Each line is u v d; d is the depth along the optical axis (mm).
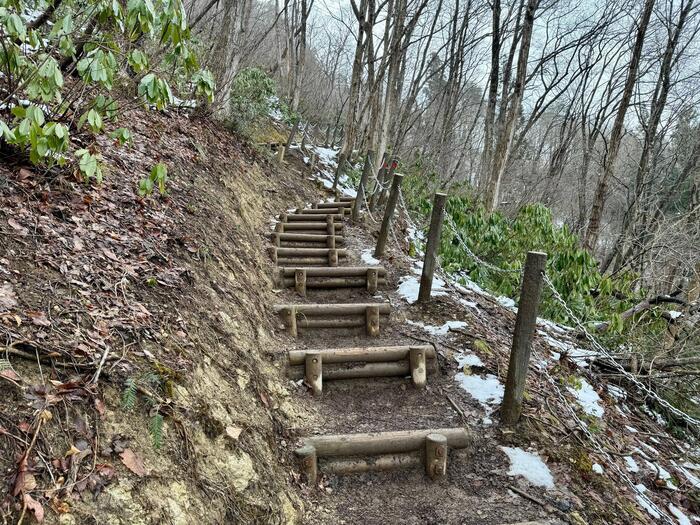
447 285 5590
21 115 2439
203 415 2201
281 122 15156
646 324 5738
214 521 1878
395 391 3766
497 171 9906
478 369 3945
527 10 9508
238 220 5469
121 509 1587
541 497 2770
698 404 4676
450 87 17156
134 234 3178
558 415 3559
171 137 5871
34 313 1999
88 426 1717
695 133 17438
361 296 5230
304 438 2973
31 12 3613
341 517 2594
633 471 3334
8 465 1451
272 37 21922
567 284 6086
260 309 4105
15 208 2588
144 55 2742
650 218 13711
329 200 9883
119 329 2242
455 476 2963
